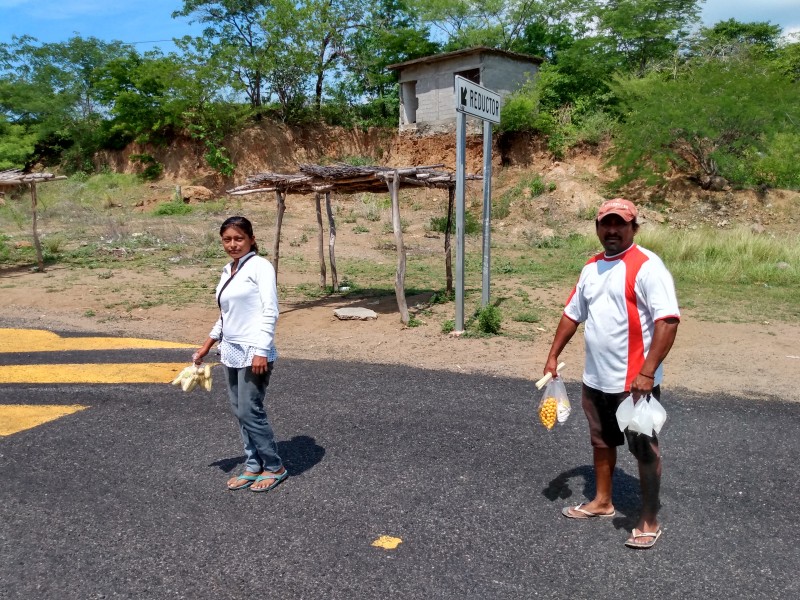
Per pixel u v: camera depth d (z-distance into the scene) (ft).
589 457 16.12
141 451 16.67
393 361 25.63
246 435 14.52
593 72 87.45
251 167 96.27
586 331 12.13
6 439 17.56
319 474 15.17
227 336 13.83
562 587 10.88
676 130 71.20
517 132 84.23
